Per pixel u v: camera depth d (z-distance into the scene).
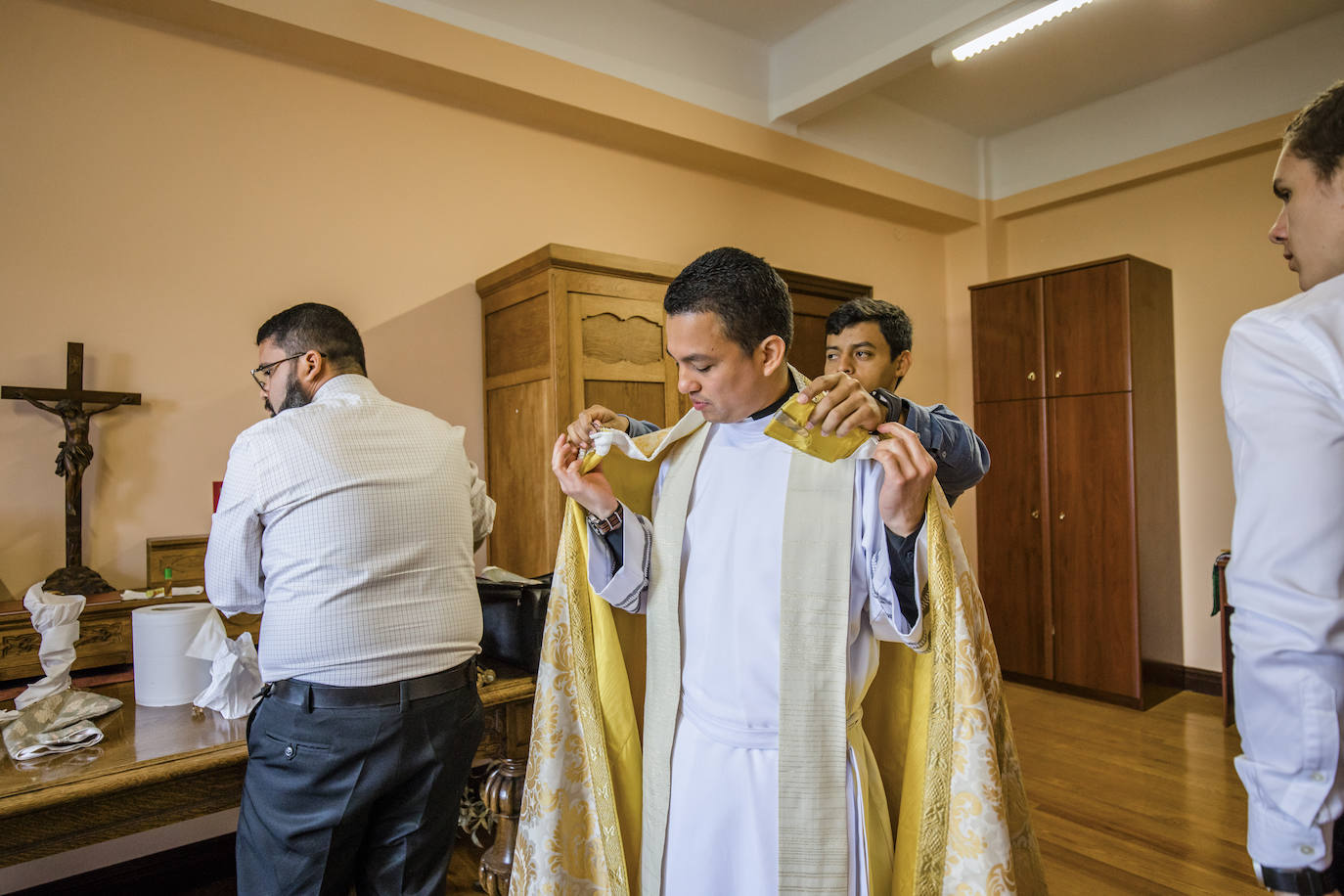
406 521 1.45
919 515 0.92
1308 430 0.82
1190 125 4.16
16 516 2.20
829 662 0.99
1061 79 4.24
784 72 3.80
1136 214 4.52
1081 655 4.11
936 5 3.19
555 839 1.23
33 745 1.48
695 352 0.98
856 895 0.99
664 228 3.71
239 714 1.71
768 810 1.01
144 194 2.40
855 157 4.26
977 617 1.02
